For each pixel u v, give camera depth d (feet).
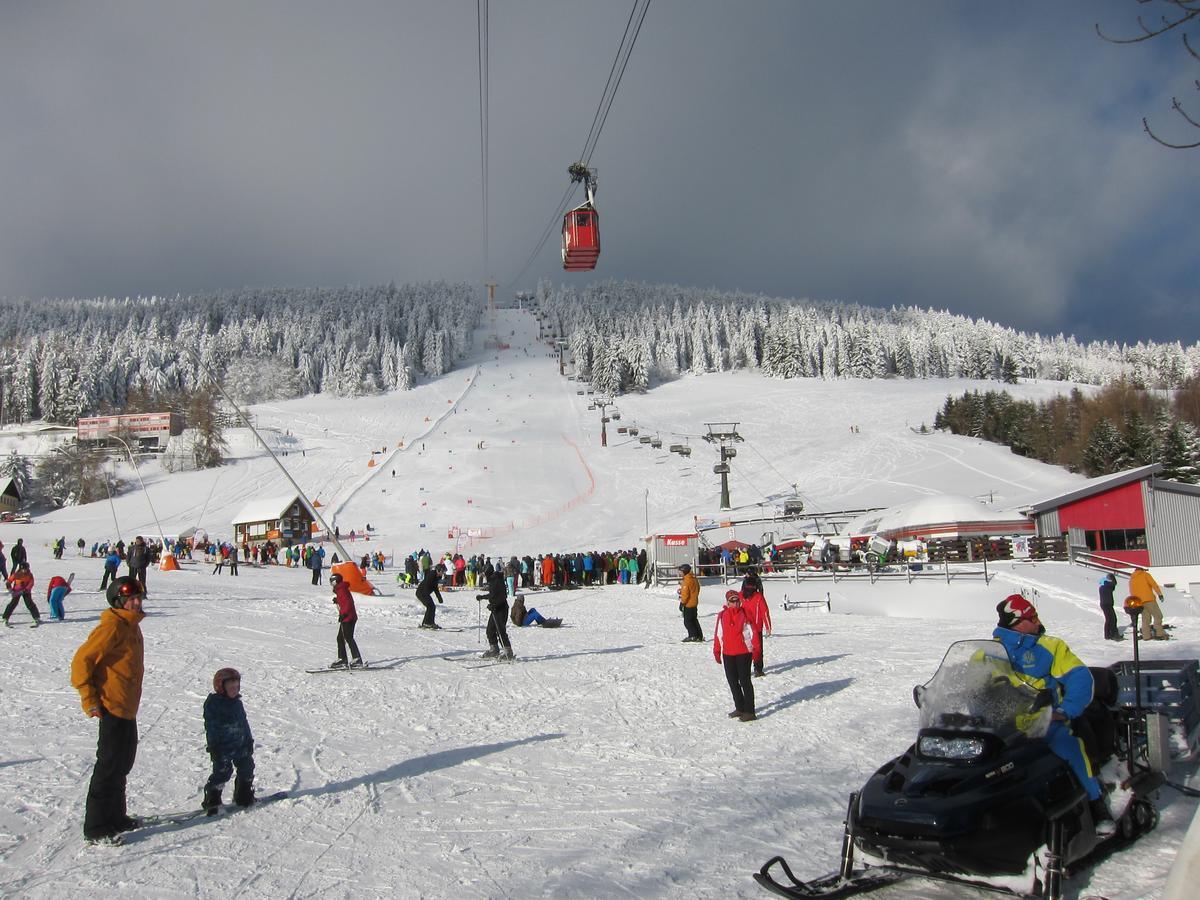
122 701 21.85
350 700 40.09
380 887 18.52
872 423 377.50
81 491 323.37
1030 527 137.49
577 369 575.38
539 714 37.68
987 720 18.47
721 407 447.01
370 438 395.75
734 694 36.01
